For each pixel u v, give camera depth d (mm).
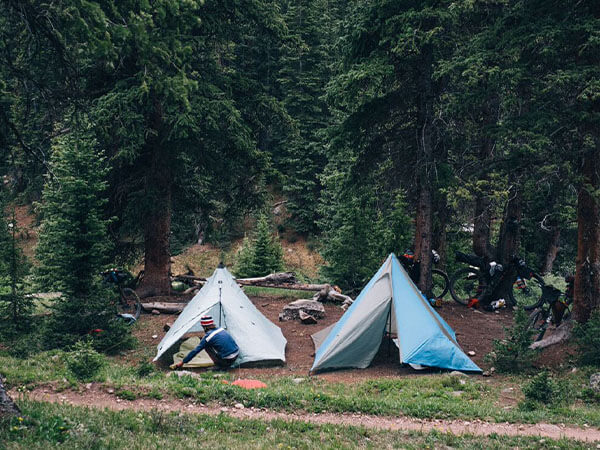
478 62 11883
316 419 7855
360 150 18062
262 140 46750
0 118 7949
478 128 16984
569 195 15438
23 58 8109
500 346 11195
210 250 46969
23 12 7355
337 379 10789
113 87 15641
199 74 16359
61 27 7449
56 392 8211
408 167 17969
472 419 8016
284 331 14695
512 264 16750
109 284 14523
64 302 12258
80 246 12773
